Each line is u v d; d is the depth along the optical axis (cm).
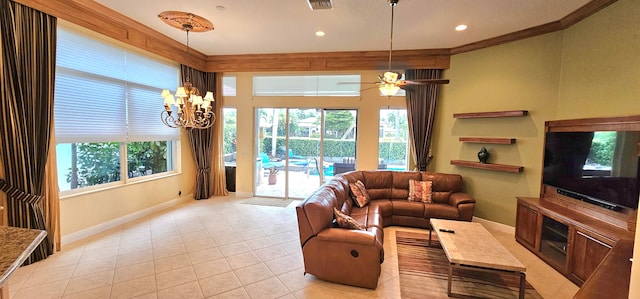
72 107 347
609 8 296
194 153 570
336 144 577
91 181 384
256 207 527
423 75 509
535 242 338
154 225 419
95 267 289
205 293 248
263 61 568
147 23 399
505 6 323
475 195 465
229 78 605
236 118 605
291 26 399
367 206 425
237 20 379
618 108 286
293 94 582
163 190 505
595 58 315
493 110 437
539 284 274
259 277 278
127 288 253
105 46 385
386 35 429
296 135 592
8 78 279
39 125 303
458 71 482
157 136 489
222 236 382
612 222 268
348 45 486
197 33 435
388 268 304
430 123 507
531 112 396
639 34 266
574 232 277
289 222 445
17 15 282
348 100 556
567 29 359
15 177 287
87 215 370
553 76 376
